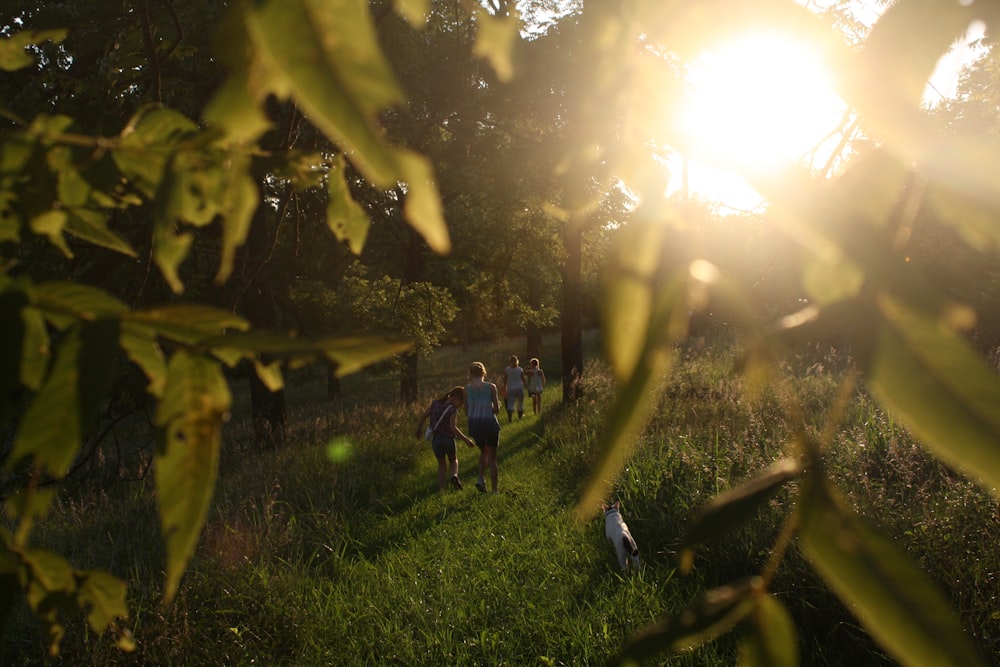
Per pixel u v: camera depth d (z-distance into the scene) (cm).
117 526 729
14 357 42
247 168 46
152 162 60
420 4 32
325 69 26
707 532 31
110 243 64
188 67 454
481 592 585
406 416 1634
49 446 41
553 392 1997
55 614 67
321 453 1185
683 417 874
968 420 25
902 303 26
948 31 29
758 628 33
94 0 320
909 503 548
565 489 873
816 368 795
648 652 33
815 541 29
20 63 75
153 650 471
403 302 1409
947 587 418
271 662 495
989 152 28
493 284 1822
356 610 567
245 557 638
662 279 30
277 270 1290
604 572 600
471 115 741
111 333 43
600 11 32
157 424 43
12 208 59
